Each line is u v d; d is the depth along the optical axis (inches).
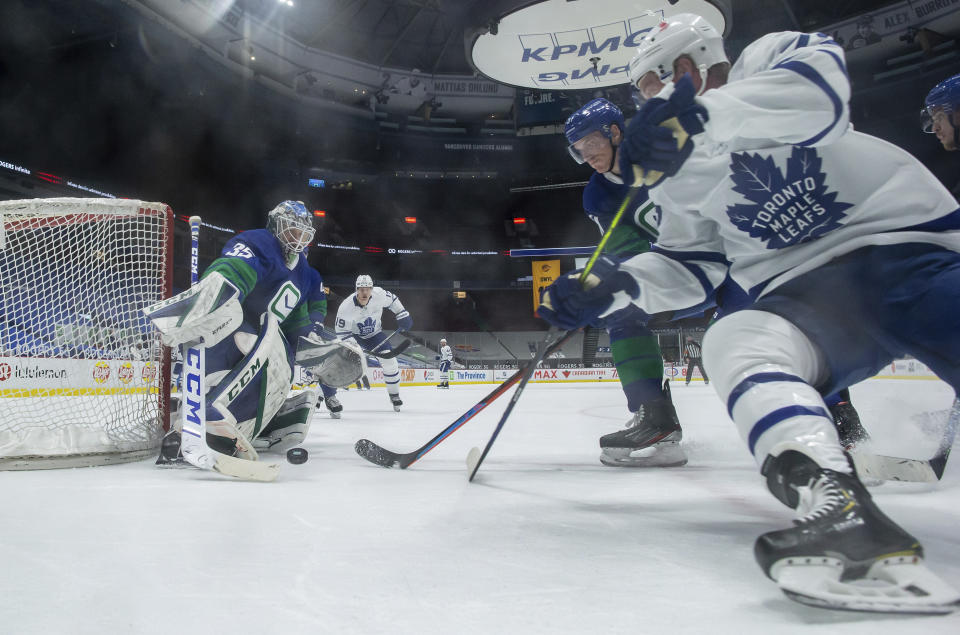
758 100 43.2
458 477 95.3
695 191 57.1
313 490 84.0
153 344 131.3
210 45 818.8
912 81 922.7
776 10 932.6
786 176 51.3
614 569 47.3
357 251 1263.5
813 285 50.4
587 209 99.5
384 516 66.9
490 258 1316.4
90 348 143.3
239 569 47.8
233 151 1008.2
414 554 51.8
